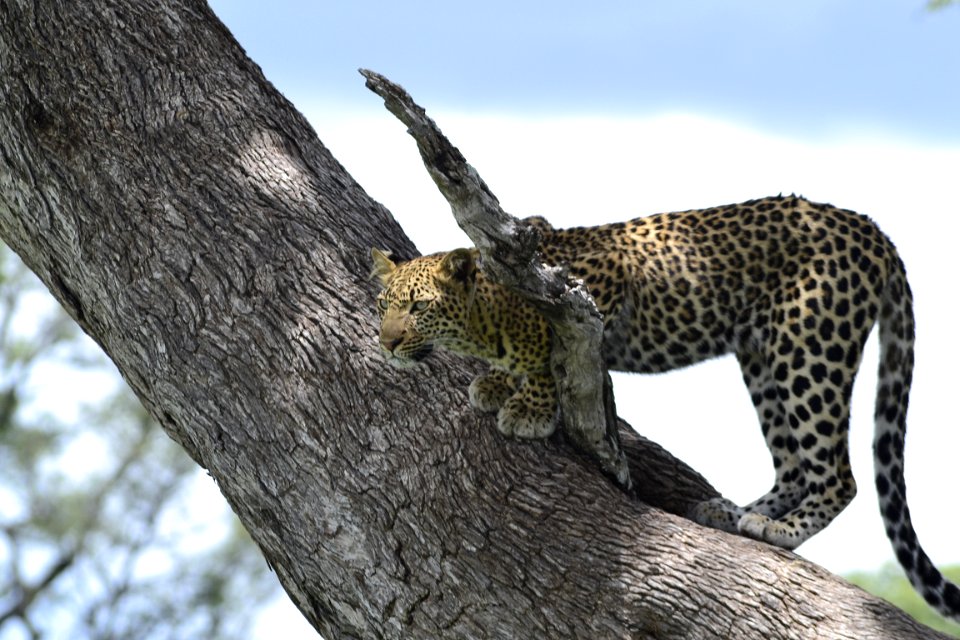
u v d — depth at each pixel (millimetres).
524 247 11633
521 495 13023
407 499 12906
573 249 14961
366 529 12883
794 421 14836
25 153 14219
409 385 13445
